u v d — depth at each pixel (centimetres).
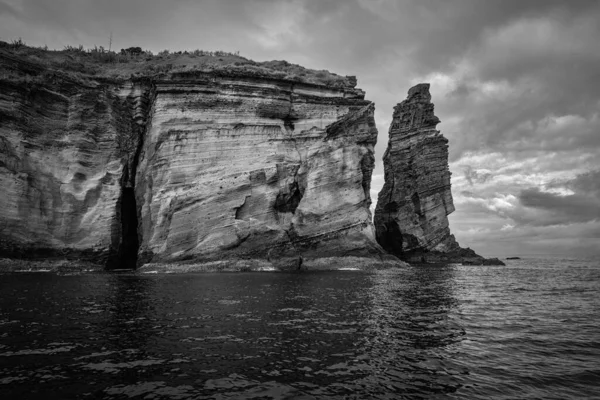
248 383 820
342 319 1454
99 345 1075
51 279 2688
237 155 4044
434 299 2022
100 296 1928
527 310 1733
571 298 2136
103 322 1348
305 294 2075
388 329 1309
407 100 6531
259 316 1480
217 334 1205
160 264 3622
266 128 4184
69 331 1219
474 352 1059
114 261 3997
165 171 3903
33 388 779
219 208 3875
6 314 1459
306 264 3903
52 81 3862
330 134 4431
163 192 3866
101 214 3919
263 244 3925
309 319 1443
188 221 3791
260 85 4206
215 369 900
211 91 4069
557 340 1194
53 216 3728
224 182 3934
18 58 3788
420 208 6094
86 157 3953
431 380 850
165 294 2020
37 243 3606
